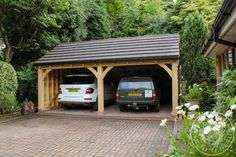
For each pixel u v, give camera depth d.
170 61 11.16
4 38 14.45
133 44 13.21
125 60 11.63
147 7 27.83
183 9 22.98
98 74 12.23
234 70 6.46
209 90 10.96
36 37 15.86
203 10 22.06
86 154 6.05
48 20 14.71
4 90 11.80
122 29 26.45
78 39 19.80
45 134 8.20
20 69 16.02
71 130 8.80
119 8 28.83
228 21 5.22
